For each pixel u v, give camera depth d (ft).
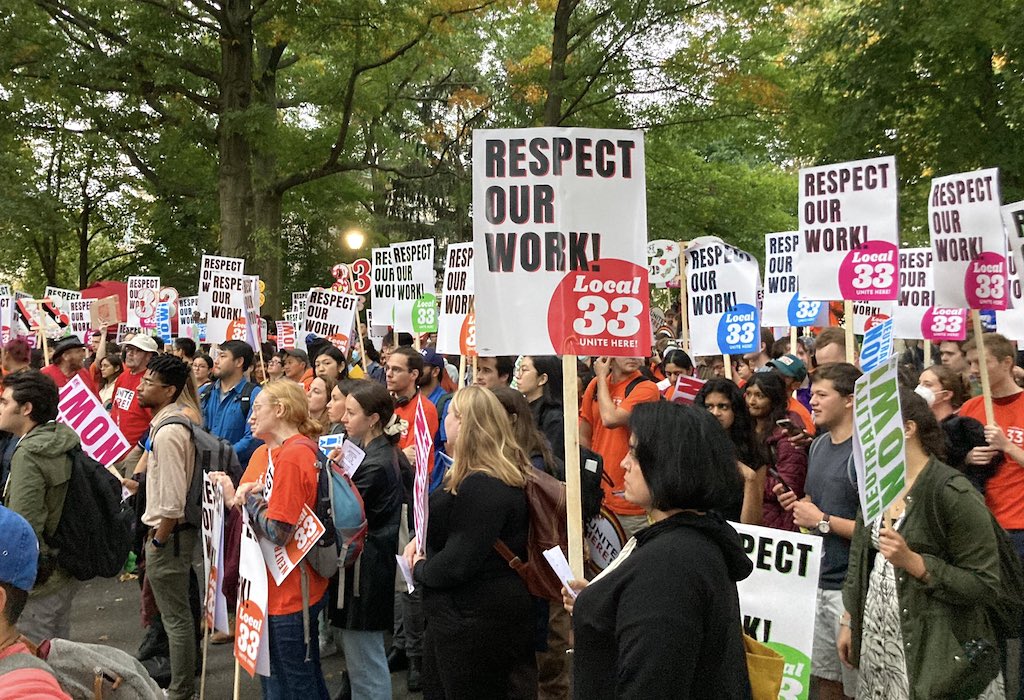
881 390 10.25
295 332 45.68
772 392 16.66
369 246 105.29
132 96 68.13
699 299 27.63
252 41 71.00
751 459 16.29
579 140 13.10
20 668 6.36
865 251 21.02
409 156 108.88
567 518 12.08
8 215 75.00
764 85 66.74
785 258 32.48
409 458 20.79
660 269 39.22
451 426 13.38
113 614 24.53
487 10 76.48
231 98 69.97
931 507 11.14
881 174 20.76
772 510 16.16
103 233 110.01
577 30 68.39
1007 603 11.27
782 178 89.56
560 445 19.03
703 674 7.77
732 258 26.78
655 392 20.72
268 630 14.24
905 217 64.03
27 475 14.70
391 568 15.90
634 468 8.47
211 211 88.74
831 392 13.84
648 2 64.80
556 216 13.03
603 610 8.09
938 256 19.98
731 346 26.84
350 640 15.85
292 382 15.07
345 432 19.67
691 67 68.33
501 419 12.81
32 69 65.82
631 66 68.95
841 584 13.78
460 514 12.35
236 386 27.20
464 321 28.37
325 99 79.41
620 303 13.06
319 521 13.83
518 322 12.96
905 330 27.71
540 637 15.10
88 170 94.84
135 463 25.91
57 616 15.48
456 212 111.96
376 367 35.19
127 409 26.08
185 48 68.69
